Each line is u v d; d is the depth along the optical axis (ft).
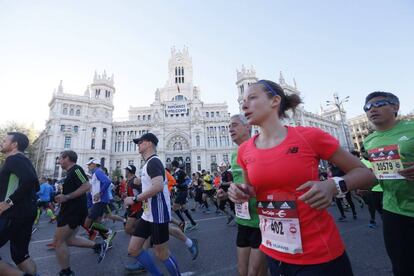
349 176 5.02
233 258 17.31
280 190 5.51
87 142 200.23
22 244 11.88
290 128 5.98
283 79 217.36
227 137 219.61
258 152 6.05
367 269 14.05
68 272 14.44
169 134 219.20
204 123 220.64
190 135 217.56
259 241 9.53
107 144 209.46
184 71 276.21
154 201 11.89
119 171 179.01
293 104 7.05
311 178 5.27
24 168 12.03
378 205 20.42
